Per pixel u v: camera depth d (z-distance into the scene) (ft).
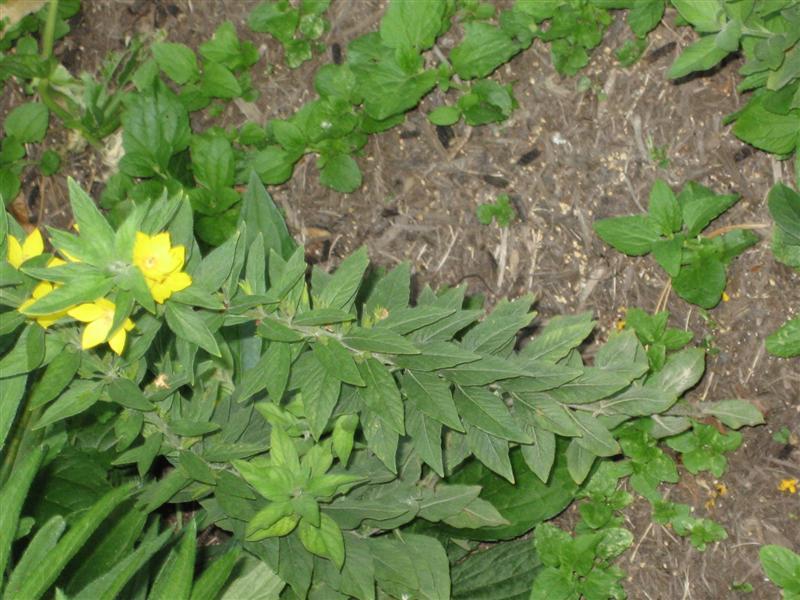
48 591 2.87
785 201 3.46
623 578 3.57
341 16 4.10
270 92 4.10
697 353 3.33
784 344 3.58
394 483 3.04
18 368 2.47
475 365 2.71
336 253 3.95
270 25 4.09
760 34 3.41
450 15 4.00
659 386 3.33
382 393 2.61
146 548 2.50
